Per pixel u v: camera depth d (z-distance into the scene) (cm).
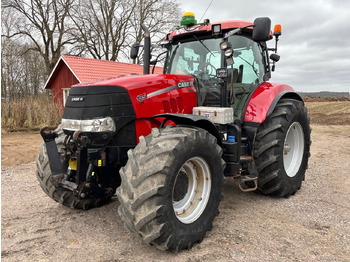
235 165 326
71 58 1700
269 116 378
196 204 281
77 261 247
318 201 380
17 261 248
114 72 1742
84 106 282
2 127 1111
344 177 491
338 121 1384
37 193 426
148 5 2430
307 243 272
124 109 288
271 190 379
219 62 365
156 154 243
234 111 376
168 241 242
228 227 307
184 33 385
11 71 2675
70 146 294
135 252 260
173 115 271
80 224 320
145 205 236
